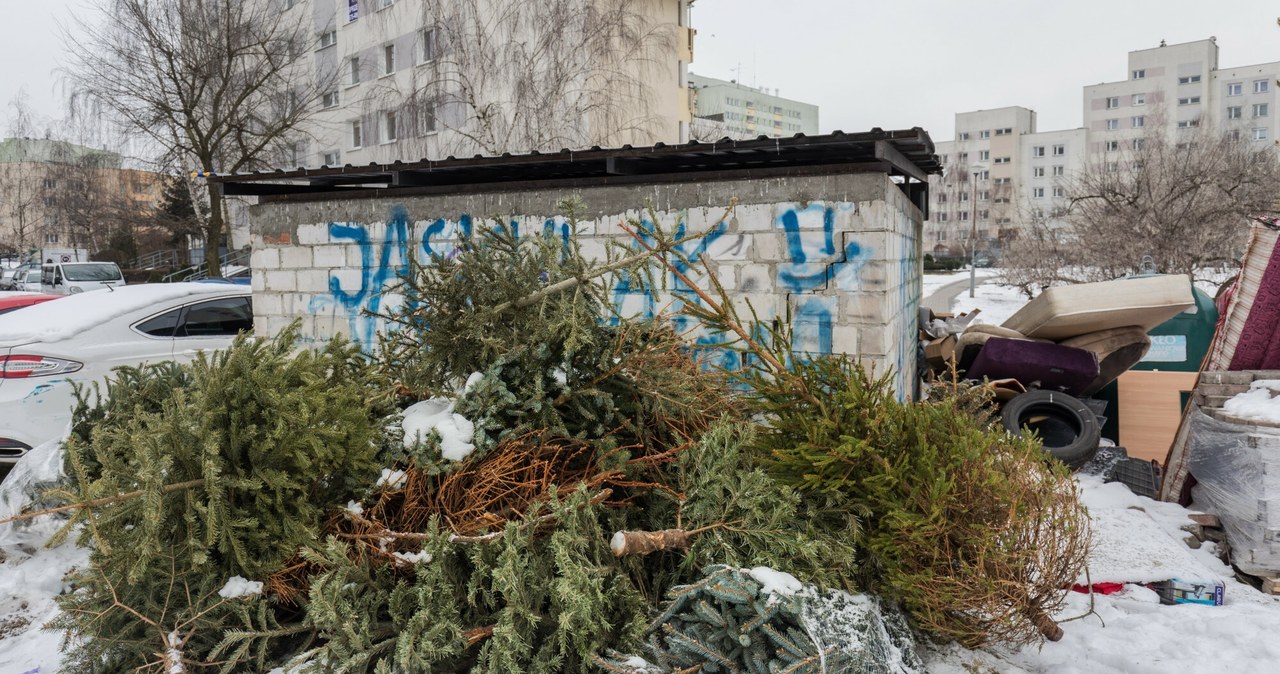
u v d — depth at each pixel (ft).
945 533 10.34
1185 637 11.84
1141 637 11.90
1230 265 62.90
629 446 12.71
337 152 96.48
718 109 285.84
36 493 15.90
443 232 21.17
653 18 79.36
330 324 23.03
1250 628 11.88
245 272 89.61
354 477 11.44
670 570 11.38
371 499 11.66
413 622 9.52
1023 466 10.99
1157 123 233.76
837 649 8.93
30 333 20.95
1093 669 11.14
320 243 22.98
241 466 10.60
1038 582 10.93
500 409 12.14
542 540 10.87
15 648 12.38
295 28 84.23
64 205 125.29
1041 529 11.19
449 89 68.54
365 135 91.76
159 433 10.01
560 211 19.71
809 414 11.58
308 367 11.59
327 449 10.66
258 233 23.93
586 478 11.95
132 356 22.09
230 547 10.50
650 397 12.99
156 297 23.50
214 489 9.87
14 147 157.58
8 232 176.65
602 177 21.57
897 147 17.83
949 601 10.55
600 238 19.42
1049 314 21.65
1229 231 62.28
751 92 305.73
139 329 22.66
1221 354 19.43
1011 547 10.35
